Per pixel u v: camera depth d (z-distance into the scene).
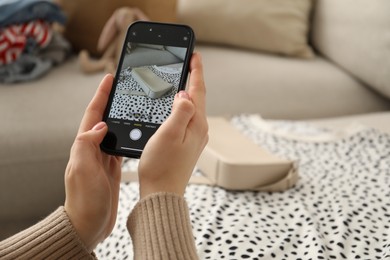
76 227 0.57
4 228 1.18
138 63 0.66
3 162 1.13
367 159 1.05
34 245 0.56
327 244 0.76
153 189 0.53
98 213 0.57
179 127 0.53
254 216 0.84
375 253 0.74
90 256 0.58
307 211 0.85
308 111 1.46
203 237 0.77
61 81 1.41
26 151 1.15
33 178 1.16
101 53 1.60
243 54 1.65
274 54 1.67
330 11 1.59
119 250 0.79
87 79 1.43
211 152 0.96
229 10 1.65
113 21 1.49
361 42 1.43
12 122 1.18
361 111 1.50
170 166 0.53
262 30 1.63
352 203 0.88
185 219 0.53
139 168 0.54
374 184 0.94
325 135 1.16
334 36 1.56
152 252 0.50
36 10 1.43
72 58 1.63
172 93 0.63
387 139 1.11
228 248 0.74
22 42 1.39
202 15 1.67
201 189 0.94
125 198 0.93
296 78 1.51
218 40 1.69
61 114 1.23
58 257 0.56
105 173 0.58
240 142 1.05
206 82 1.46
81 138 0.56
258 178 0.93
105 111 0.64
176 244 0.50
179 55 0.65
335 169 1.02
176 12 1.62
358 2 1.46
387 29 1.36
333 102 1.48
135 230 0.53
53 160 1.17
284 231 0.80
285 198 0.91
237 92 1.44
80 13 1.62
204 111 0.58
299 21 1.64
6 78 1.37
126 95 0.64
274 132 1.19
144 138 0.61
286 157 1.07
